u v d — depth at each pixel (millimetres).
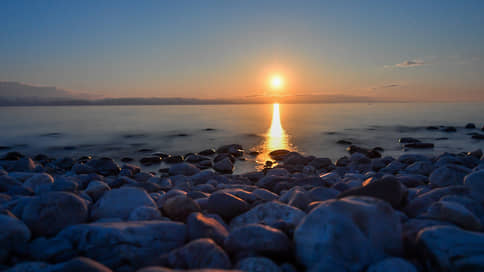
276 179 6965
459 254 2023
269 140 21156
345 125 32219
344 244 2127
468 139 20656
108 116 56375
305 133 24969
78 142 20609
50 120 43469
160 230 2889
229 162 12055
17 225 2709
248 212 3580
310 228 2322
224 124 35062
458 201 3199
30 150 17531
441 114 55250
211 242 2383
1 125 33969
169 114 65938
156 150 17625
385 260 2031
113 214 3629
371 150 15172
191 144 19781
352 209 2334
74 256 2547
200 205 4094
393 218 2396
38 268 2283
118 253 2543
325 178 7328
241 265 2170
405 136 22641
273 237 2434
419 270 2148
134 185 6000
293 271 2221
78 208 3344
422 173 7555
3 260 2496
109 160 11469
